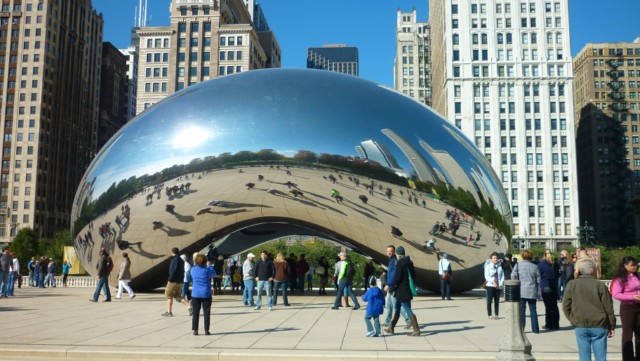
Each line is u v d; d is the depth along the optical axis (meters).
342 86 15.31
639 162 116.62
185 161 14.51
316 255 35.19
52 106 100.44
